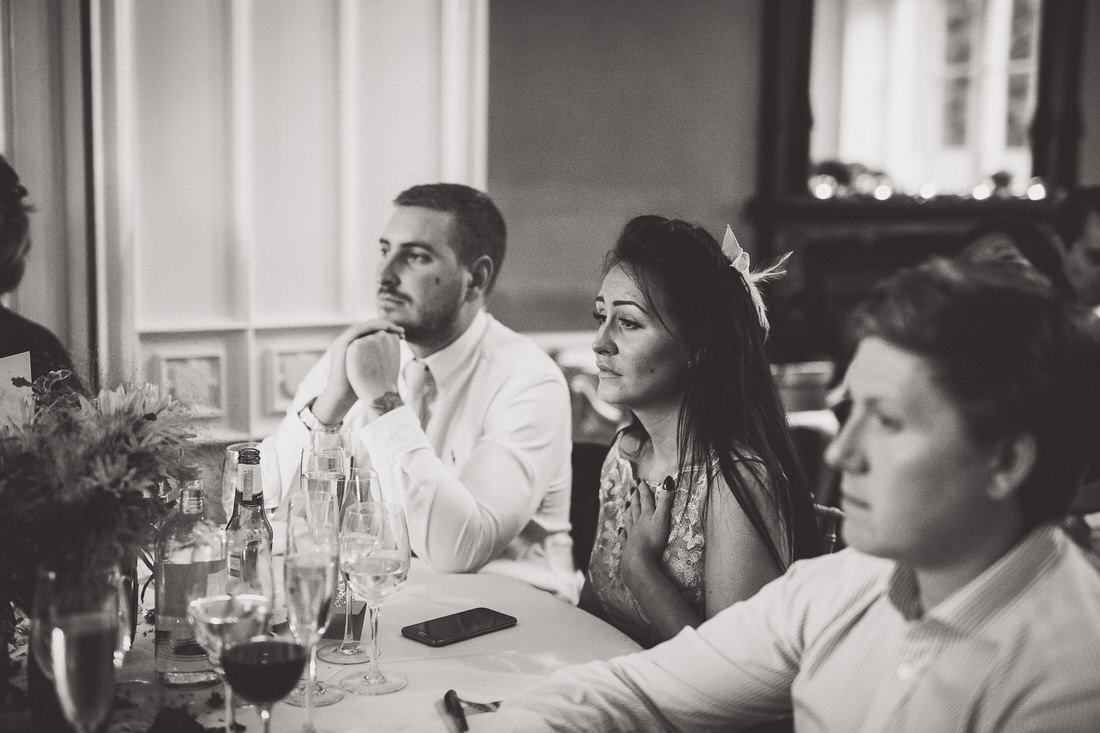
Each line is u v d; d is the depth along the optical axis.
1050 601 0.98
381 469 2.15
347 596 1.59
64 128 3.49
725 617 1.30
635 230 1.82
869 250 5.70
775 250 5.55
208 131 3.65
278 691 1.14
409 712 1.36
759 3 5.43
